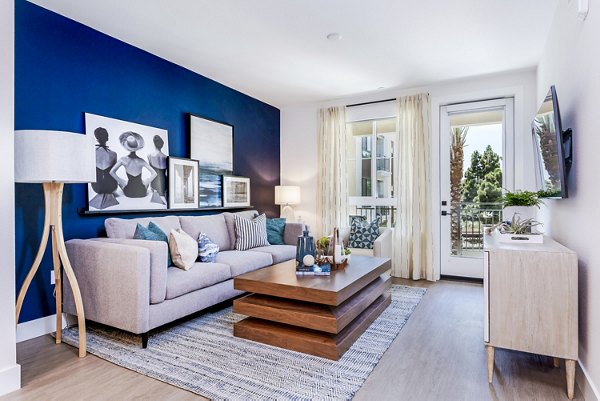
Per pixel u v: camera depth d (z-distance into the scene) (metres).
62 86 2.91
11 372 1.93
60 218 2.41
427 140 4.62
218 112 4.58
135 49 3.50
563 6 2.48
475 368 2.20
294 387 1.95
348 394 1.88
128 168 3.40
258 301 2.70
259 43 3.38
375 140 5.15
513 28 3.05
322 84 4.64
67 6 2.74
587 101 1.89
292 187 5.34
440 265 4.71
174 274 2.81
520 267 1.99
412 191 4.69
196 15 2.86
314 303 2.64
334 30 3.11
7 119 1.99
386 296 3.47
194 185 4.12
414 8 2.73
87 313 2.67
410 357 2.34
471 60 3.78
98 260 2.59
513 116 4.27
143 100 3.58
